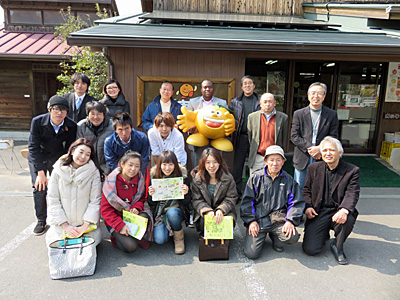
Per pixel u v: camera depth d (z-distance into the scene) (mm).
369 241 3627
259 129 4195
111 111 4223
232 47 4473
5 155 7578
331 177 3236
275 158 3127
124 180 3135
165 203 3340
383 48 4469
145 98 5305
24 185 5340
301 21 6875
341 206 3119
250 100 4527
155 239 3266
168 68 5250
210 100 4508
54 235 3010
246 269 3006
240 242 3611
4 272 2879
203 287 2709
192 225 3697
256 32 5617
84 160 3029
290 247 3467
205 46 4465
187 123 4148
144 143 3746
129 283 2750
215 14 7875
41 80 10180
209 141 4293
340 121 7820
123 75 5223
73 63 9328
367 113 7793
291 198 3227
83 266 2811
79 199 3061
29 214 4176
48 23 10906
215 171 3188
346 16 7090
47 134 3562
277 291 2672
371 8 6199
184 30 5441
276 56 5398
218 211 3125
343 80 7695
